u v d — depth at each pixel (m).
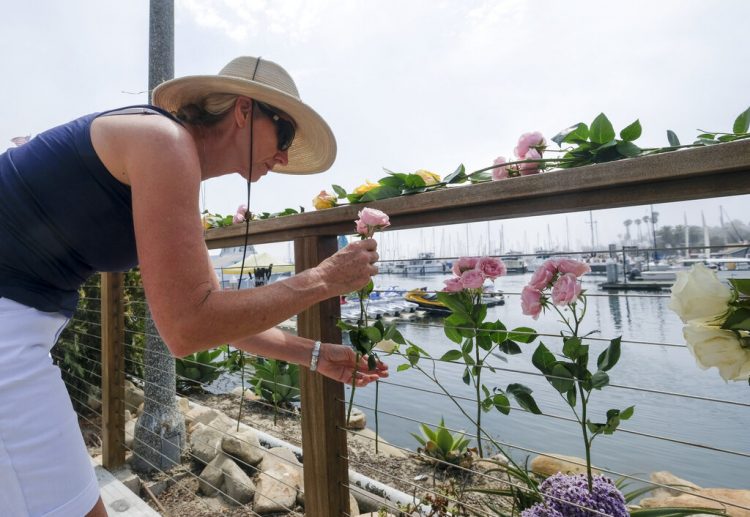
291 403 3.78
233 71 1.08
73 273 0.88
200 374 4.38
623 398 2.95
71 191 0.79
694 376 3.25
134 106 0.83
